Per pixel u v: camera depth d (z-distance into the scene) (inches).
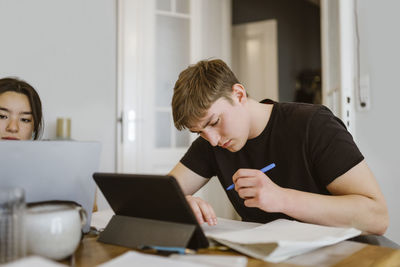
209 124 39.1
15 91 64.2
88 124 101.7
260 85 167.6
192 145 53.4
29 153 29.3
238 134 40.8
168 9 111.8
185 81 38.4
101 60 104.0
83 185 33.0
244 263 24.2
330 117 44.5
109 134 105.0
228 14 127.6
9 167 28.8
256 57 169.2
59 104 97.7
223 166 49.4
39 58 94.9
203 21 119.6
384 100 80.0
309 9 175.5
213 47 123.0
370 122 81.9
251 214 47.4
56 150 30.5
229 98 39.3
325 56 91.1
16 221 22.5
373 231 36.6
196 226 27.9
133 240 30.5
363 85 82.8
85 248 30.4
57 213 26.1
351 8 84.6
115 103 106.1
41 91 95.1
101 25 104.0
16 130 64.2
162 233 29.2
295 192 34.9
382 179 80.4
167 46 112.0
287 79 170.4
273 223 33.4
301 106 46.8
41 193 30.5
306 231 30.2
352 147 40.2
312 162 43.1
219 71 39.4
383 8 80.4
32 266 19.2
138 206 30.7
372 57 81.8
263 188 33.4
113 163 105.3
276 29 165.0
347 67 79.7
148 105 108.3
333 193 40.8
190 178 51.8
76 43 100.1
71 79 99.3
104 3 104.5
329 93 91.3
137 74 107.0
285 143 45.0
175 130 112.9
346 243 30.2
